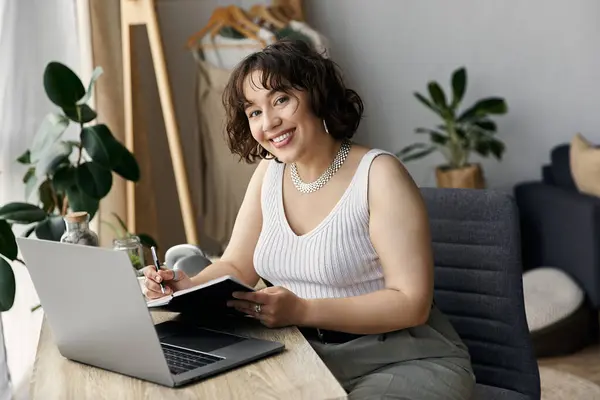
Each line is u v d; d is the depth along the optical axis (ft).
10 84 11.56
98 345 5.73
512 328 7.96
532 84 17.13
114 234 13.15
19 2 11.55
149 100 14.51
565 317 13.51
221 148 14.19
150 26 12.40
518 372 7.98
